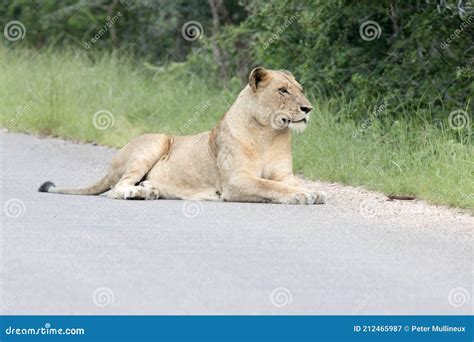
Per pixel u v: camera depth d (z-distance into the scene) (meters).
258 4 23.08
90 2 31.17
